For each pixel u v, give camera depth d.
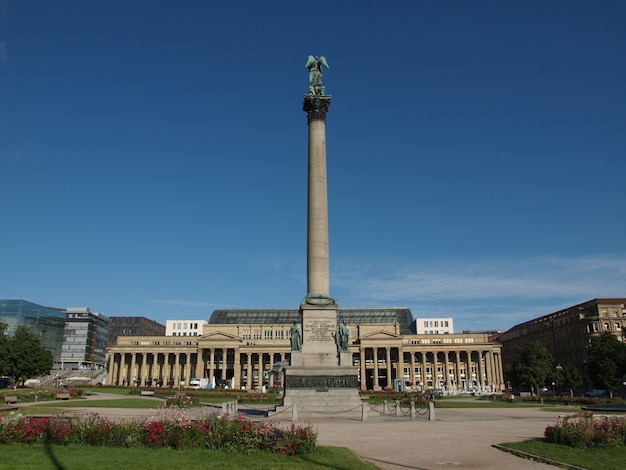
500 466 23.50
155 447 26.61
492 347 190.50
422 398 84.06
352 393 53.06
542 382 124.44
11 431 27.14
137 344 195.75
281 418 47.56
